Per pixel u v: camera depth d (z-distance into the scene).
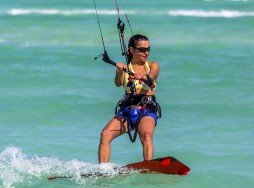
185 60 60.78
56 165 29.55
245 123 38.00
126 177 27.44
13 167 29.22
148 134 27.05
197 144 33.88
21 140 35.00
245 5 133.12
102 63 60.28
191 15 110.25
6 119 39.81
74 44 76.19
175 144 33.97
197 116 39.91
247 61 60.19
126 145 34.03
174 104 43.19
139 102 27.53
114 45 74.69
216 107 42.06
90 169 28.14
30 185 26.98
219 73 54.12
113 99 45.00
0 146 33.78
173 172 27.44
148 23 96.00
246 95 45.69
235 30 85.50
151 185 26.84
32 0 159.12
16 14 118.25
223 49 68.62
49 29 90.69
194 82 50.56
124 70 27.42
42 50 68.94
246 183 27.75
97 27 91.19
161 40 78.56
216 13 114.19
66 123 38.88
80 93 46.81
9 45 73.69
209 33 83.56
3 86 49.41
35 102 44.00
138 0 153.25
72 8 138.88
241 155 31.78
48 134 36.34
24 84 50.28
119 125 27.53
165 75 53.62
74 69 56.94
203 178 28.16
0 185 26.97
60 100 44.56
